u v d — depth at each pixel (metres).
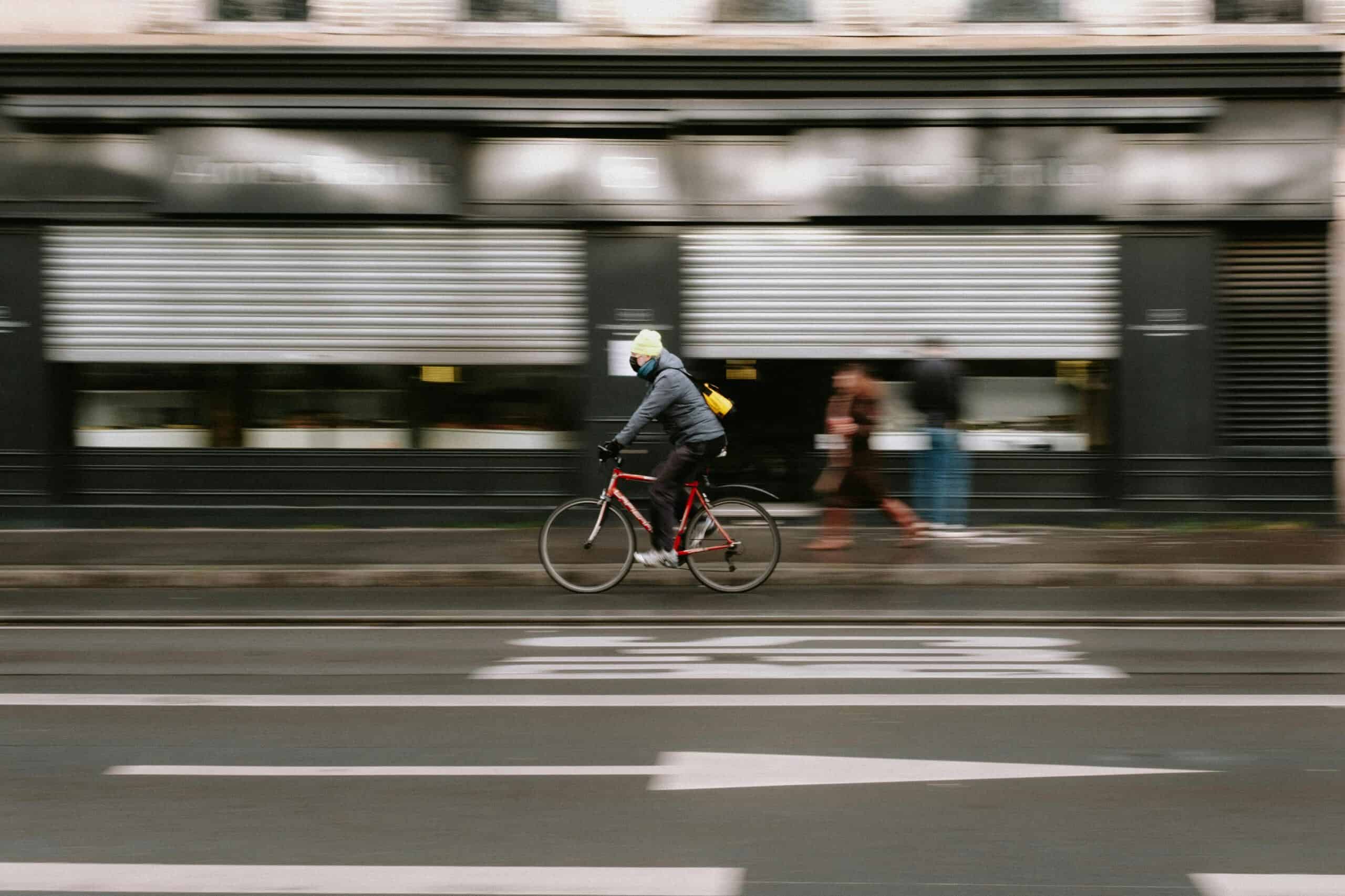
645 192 13.38
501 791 4.90
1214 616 8.80
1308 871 4.05
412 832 4.45
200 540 12.43
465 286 13.55
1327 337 13.26
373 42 13.45
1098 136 13.13
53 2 13.31
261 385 13.63
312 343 13.59
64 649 7.84
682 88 13.24
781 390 13.55
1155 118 12.99
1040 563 10.66
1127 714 6.05
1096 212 13.16
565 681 6.84
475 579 10.45
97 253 13.48
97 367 13.58
